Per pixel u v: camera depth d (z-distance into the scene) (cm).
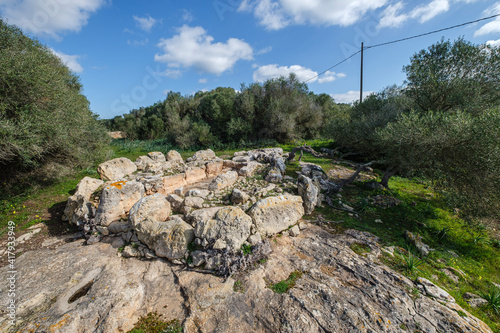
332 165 1207
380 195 779
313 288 380
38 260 475
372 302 353
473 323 328
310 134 2186
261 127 2028
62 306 362
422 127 663
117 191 577
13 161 796
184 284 398
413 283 401
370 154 1273
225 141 1944
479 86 866
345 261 448
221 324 324
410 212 700
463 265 489
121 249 507
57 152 928
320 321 320
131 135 2709
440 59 965
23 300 370
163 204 564
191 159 1219
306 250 490
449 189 620
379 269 428
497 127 533
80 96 1384
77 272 441
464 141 583
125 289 381
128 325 330
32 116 747
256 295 368
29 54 817
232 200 674
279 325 317
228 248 438
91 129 1211
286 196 591
